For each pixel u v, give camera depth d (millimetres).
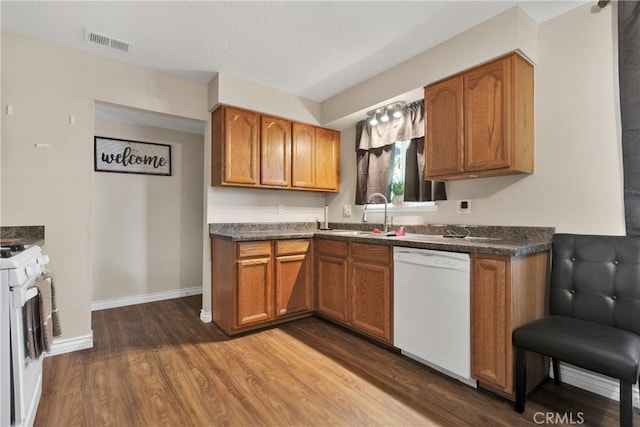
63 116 2373
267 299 2807
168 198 3945
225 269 2783
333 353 2330
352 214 3596
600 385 1811
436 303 1994
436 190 2650
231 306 2646
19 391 1308
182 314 3281
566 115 2002
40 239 2199
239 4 1917
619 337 1453
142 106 2725
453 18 2070
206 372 2047
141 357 2264
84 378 1966
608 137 1844
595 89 1890
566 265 1847
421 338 2082
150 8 1949
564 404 1723
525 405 1703
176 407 1682
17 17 2023
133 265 3691
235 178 2953
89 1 1877
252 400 1746
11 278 1284
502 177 2303
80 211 2426
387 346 2418
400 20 2086
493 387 1788
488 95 2082
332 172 3682
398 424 1558
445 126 2322
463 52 2213
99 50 2455
